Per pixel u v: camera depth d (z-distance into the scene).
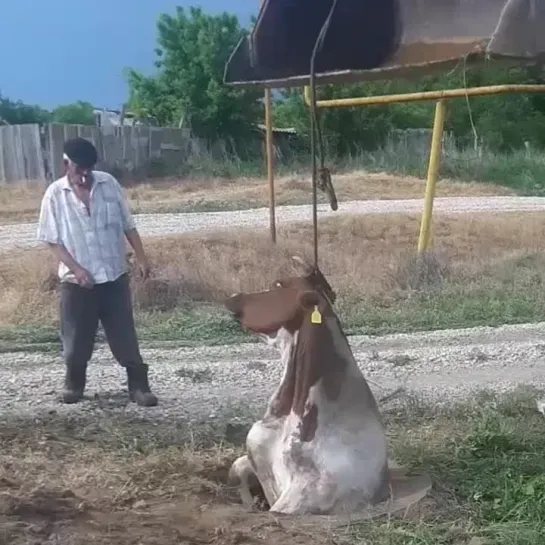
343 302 12.04
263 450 4.87
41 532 4.17
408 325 10.94
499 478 5.30
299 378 4.78
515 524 4.69
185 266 13.12
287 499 4.66
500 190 27.98
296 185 25.39
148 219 20.06
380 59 5.04
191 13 36.50
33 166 26.97
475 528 4.66
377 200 24.41
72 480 5.22
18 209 21.59
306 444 4.71
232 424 6.59
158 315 11.16
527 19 4.03
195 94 35.41
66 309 7.16
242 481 5.14
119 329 7.16
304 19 5.46
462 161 29.70
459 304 11.93
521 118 30.53
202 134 35.19
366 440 4.74
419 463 5.64
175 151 30.83
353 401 4.78
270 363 8.94
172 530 4.30
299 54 5.44
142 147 29.86
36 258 13.32
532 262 14.64
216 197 24.00
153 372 8.52
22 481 5.08
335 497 4.62
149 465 5.52
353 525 4.52
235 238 15.75
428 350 9.60
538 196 27.16
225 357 9.27
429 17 4.80
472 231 18.34
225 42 35.62
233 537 4.20
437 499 4.97
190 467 5.52
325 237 17.44
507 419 6.49
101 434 6.37
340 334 4.84
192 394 7.72
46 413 6.97
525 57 4.11
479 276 13.48
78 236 7.00
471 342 10.02
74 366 7.27
